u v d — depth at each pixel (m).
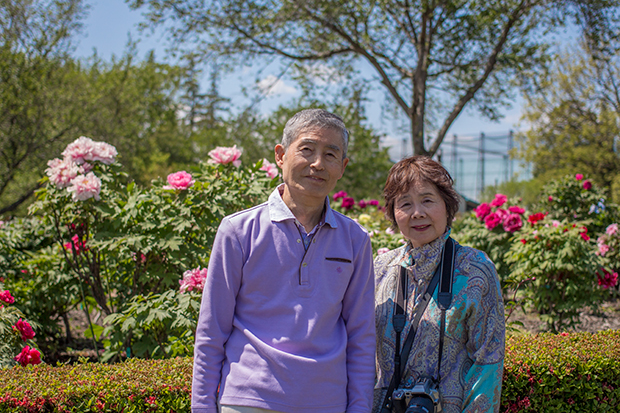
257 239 1.66
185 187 3.58
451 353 1.72
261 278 1.64
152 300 3.19
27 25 12.20
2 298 3.22
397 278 1.89
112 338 3.51
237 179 3.98
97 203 3.49
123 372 2.35
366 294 1.77
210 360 1.62
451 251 1.82
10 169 11.91
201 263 3.63
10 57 11.69
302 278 1.64
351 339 1.73
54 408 2.11
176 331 3.34
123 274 3.93
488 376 1.66
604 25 10.70
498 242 6.16
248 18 11.93
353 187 14.53
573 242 4.50
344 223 1.79
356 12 11.65
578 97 18.53
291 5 11.12
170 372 2.36
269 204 1.73
